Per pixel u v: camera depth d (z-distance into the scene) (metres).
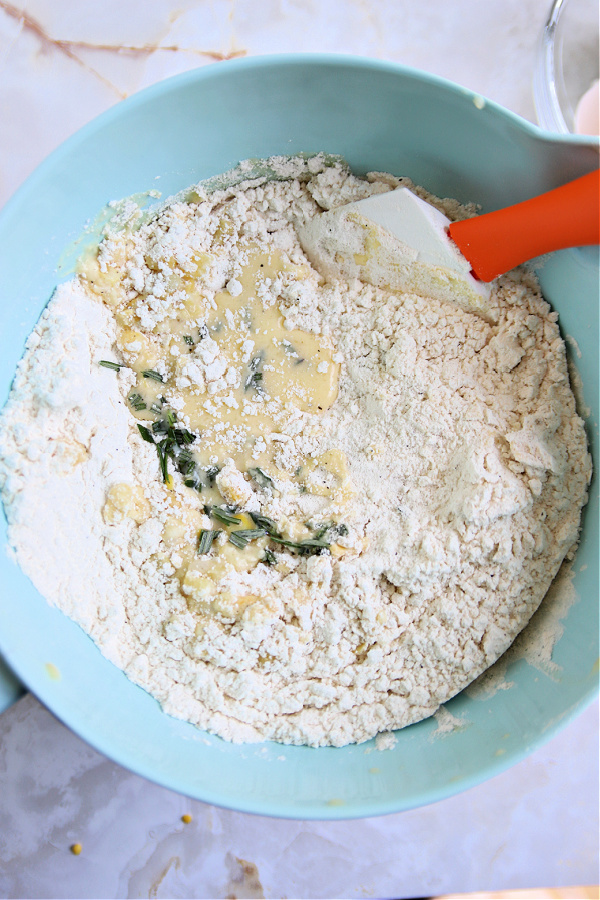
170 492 0.34
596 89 0.38
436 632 0.33
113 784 0.37
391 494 0.34
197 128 0.32
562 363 0.34
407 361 0.34
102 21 0.37
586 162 0.31
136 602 0.33
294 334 0.35
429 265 0.34
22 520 0.32
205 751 0.32
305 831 0.37
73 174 0.32
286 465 0.35
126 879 0.36
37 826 0.36
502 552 0.33
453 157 0.33
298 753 0.33
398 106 0.32
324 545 0.34
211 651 0.33
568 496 0.34
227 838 0.37
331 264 0.36
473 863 0.37
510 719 0.32
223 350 0.35
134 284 0.34
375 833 0.37
